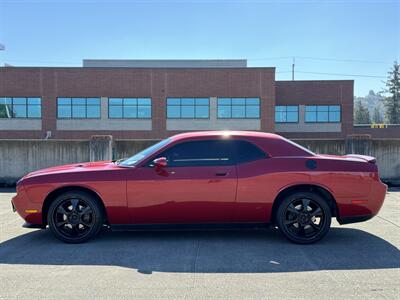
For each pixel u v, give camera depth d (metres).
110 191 5.83
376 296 3.98
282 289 4.17
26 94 40.66
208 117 41.31
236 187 5.82
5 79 40.53
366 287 4.22
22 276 4.59
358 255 5.33
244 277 4.53
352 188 5.91
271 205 5.86
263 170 5.86
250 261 5.09
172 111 41.25
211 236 6.33
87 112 41.00
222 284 4.32
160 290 4.16
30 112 40.75
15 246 5.79
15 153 12.26
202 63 48.47
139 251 5.52
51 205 5.89
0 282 4.40
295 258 5.21
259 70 41.09
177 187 5.80
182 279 4.47
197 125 41.25
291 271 4.72
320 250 5.56
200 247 5.71
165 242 5.97
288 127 49.44
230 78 41.12
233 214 5.88
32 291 4.14
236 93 41.19
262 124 41.19
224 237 6.27
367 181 5.94
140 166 5.91
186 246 5.76
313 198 5.86
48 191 5.89
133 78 41.00
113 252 5.48
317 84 49.16
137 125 41.19
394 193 10.59
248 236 6.34
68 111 40.88
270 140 6.07
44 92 40.66
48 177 5.93
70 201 5.94
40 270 4.79
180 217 5.88
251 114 41.31
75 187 5.94
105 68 40.91
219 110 41.28
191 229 5.97
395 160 12.07
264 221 5.94
